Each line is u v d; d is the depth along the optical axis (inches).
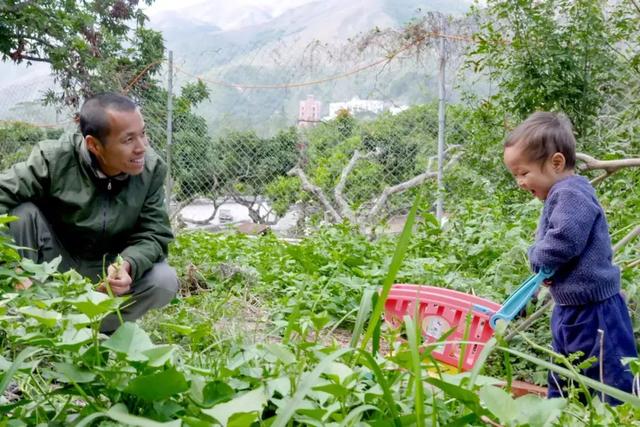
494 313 110.9
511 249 153.6
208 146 332.5
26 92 384.2
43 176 116.1
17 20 364.2
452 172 259.0
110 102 112.3
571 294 102.2
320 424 49.0
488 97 247.3
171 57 319.3
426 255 196.7
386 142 298.7
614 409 57.7
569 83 220.4
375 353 60.1
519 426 47.9
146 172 124.8
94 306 51.0
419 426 46.6
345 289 157.5
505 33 232.1
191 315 118.8
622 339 101.0
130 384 48.6
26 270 80.5
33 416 54.2
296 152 321.1
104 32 389.1
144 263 120.3
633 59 217.8
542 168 108.2
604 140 211.9
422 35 270.2
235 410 44.8
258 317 132.0
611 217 164.4
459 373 63.6
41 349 53.0
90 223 120.0
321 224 255.3
